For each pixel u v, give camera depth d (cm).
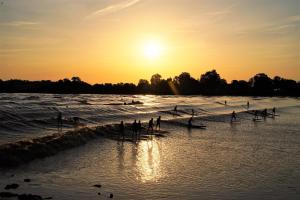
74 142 4559
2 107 8231
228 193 2802
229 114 10512
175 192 2791
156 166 3656
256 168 3669
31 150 3712
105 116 8481
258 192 2853
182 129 6975
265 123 8575
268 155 4372
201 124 7906
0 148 3528
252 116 10550
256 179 3234
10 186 2631
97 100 16388
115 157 4022
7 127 5809
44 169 3275
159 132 6325
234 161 3978
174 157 4144
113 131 5797
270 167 3728
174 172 3425
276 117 10512
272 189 2942
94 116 8262
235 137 5962
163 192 2781
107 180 3050
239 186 3000
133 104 13250
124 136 5588
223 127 7494
